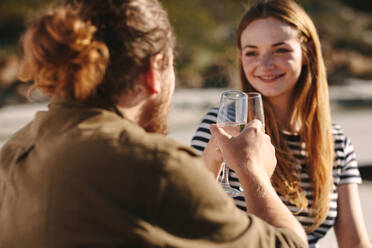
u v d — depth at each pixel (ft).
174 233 3.06
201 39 39.06
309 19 6.57
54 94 3.50
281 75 6.38
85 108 3.34
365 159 18.69
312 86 6.58
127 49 3.34
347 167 6.66
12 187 3.36
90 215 3.00
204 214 3.08
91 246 2.99
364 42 50.29
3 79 33.04
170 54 3.74
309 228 6.19
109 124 3.25
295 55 6.36
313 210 6.18
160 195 3.01
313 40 6.55
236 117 5.03
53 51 3.23
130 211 3.01
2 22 37.11
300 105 6.56
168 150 3.11
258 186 3.84
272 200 3.78
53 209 3.06
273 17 6.36
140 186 3.00
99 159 3.05
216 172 5.22
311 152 6.35
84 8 3.36
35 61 3.37
